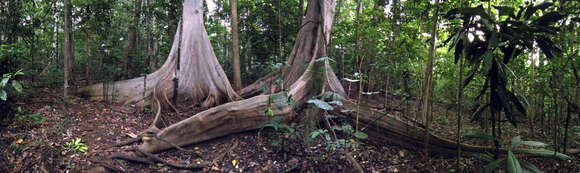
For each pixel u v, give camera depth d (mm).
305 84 5914
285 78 6816
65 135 4504
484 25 2764
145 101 6621
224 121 5082
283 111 5422
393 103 8148
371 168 4402
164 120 5949
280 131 5230
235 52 7129
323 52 6387
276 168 4320
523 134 5828
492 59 2934
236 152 4789
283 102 5145
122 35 8047
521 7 2834
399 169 4371
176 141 4688
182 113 6504
